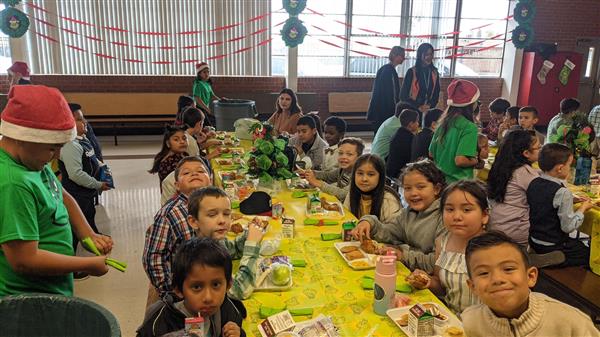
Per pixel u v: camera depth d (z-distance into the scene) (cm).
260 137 278
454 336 139
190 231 177
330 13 848
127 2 761
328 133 389
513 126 473
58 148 138
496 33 914
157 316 135
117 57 779
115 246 372
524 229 269
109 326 108
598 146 374
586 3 905
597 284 244
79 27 753
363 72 889
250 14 814
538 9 893
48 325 119
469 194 172
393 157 421
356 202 248
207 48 810
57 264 137
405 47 888
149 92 800
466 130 309
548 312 122
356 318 151
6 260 135
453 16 891
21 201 128
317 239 215
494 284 118
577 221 254
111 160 641
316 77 867
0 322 117
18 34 646
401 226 220
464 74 930
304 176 302
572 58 890
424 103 572
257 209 243
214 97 801
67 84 766
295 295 164
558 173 269
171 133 328
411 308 143
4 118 128
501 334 126
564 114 459
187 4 785
